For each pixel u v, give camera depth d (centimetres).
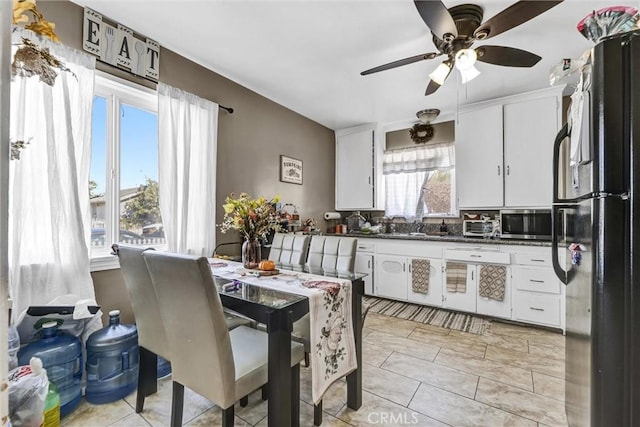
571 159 120
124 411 162
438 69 208
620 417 88
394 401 170
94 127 204
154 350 155
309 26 207
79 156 182
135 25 208
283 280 165
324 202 434
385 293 369
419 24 204
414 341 252
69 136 174
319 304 140
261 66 264
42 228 167
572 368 125
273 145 344
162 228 241
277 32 215
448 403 168
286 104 354
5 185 47
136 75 216
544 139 303
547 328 281
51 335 158
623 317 87
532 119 309
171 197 228
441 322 296
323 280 165
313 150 412
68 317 166
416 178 415
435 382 189
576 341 117
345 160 450
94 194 203
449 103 348
